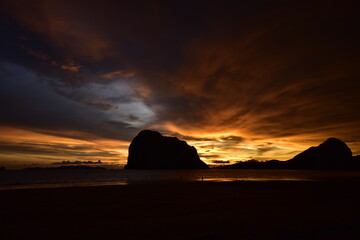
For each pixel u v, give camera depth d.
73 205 15.65
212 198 19.16
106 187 29.47
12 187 33.06
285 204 16.08
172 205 15.67
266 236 8.15
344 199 18.70
